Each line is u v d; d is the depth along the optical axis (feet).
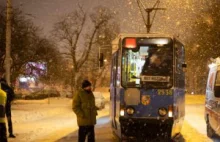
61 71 208.03
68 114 92.48
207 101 52.08
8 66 67.62
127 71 42.34
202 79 215.72
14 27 121.08
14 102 138.31
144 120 41.24
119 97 42.01
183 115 51.65
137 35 43.04
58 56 195.31
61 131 55.98
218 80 47.91
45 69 148.46
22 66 132.77
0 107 35.99
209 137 50.14
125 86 41.98
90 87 36.70
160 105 41.65
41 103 140.77
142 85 41.96
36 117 81.92
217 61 49.67
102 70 211.82
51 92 203.31
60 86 216.13
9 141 45.50
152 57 42.65
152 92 41.75
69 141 45.37
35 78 151.74
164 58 42.68
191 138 48.91
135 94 41.68
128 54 42.70
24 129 58.65
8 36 67.92
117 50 44.52
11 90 46.65
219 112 43.52
